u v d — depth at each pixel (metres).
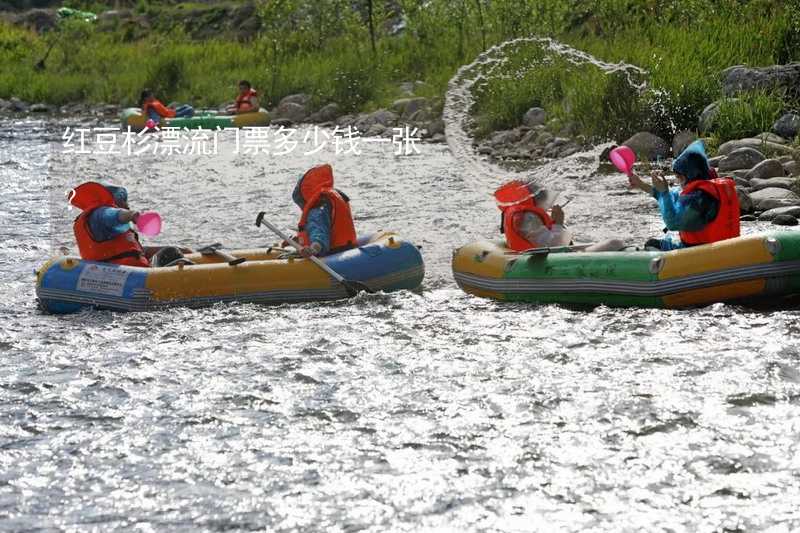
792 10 40.53
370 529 10.16
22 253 24.48
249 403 13.51
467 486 10.92
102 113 65.25
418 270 19.48
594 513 10.27
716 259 16.17
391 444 12.03
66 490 11.20
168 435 12.55
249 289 18.48
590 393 13.27
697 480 10.81
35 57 80.25
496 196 19.02
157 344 16.31
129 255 19.28
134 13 94.69
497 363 14.70
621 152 17.14
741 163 29.67
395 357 15.19
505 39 51.38
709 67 37.84
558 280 17.58
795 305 16.59
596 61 42.66
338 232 19.36
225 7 88.69
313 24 66.69
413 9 61.38
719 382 13.36
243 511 10.61
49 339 16.86
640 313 16.58
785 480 10.71
